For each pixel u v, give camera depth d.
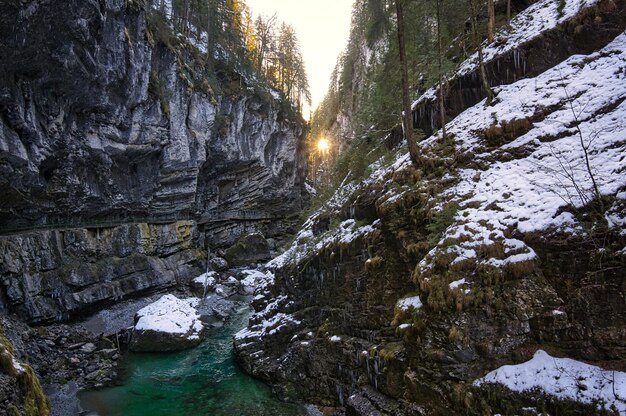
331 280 16.47
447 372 9.21
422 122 19.11
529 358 8.51
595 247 8.33
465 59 19.12
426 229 11.79
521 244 9.43
